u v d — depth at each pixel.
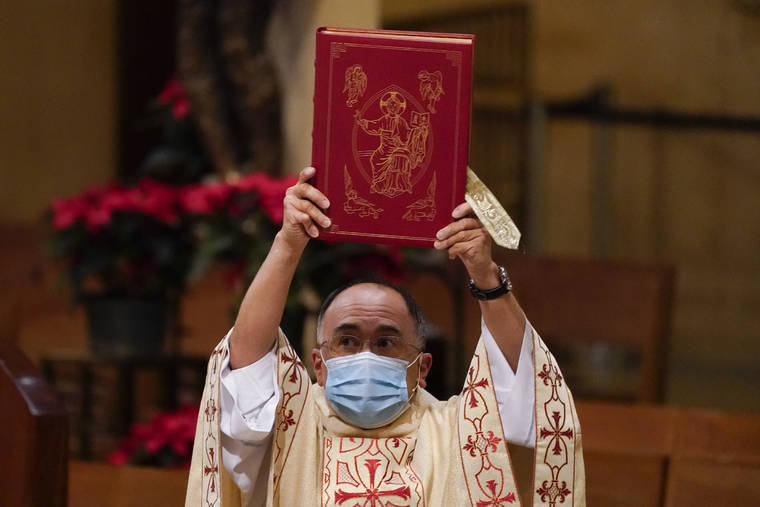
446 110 9.61
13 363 10.02
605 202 36.25
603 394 27.75
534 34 36.41
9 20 29.33
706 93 36.00
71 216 16.16
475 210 9.58
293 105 18.92
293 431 10.44
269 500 10.12
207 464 10.34
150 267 16.50
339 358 10.47
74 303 16.77
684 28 36.00
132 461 15.72
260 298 10.07
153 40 29.52
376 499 10.21
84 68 29.56
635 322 21.17
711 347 35.81
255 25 18.59
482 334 10.41
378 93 9.65
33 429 9.50
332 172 9.69
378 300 10.53
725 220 36.03
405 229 9.66
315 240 15.30
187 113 18.75
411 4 35.81
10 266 22.89
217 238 15.59
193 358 17.11
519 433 10.20
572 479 10.16
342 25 18.97
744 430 14.62
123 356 16.73
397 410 10.44
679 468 12.91
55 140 29.55
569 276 21.66
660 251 36.28
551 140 36.38
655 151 36.25
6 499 9.65
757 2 35.56
